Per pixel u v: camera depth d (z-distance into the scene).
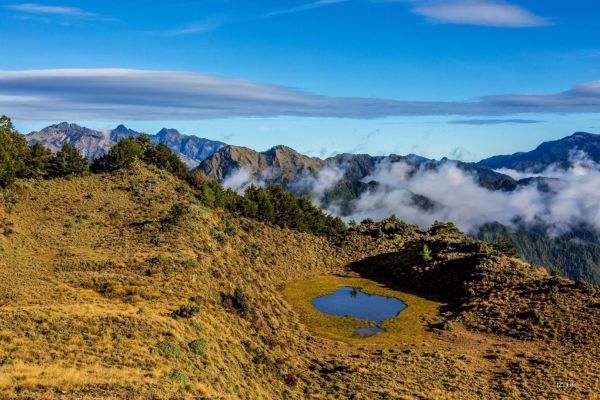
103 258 57.00
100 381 23.67
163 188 105.50
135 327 33.56
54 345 27.70
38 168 98.06
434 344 61.00
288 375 42.84
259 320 54.22
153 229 73.31
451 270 95.06
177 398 24.34
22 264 54.22
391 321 71.75
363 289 92.31
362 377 46.03
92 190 96.69
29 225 71.62
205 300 49.03
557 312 66.44
